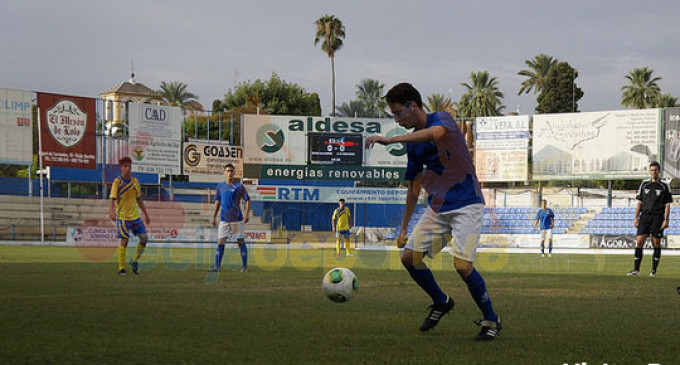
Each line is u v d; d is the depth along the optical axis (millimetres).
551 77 73500
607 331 5430
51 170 35688
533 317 6273
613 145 34969
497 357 4293
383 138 4992
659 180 13641
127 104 33625
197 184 37219
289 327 5391
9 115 30000
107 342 4570
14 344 4430
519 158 36250
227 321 5668
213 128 50750
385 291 8664
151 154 34219
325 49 61906
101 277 10539
